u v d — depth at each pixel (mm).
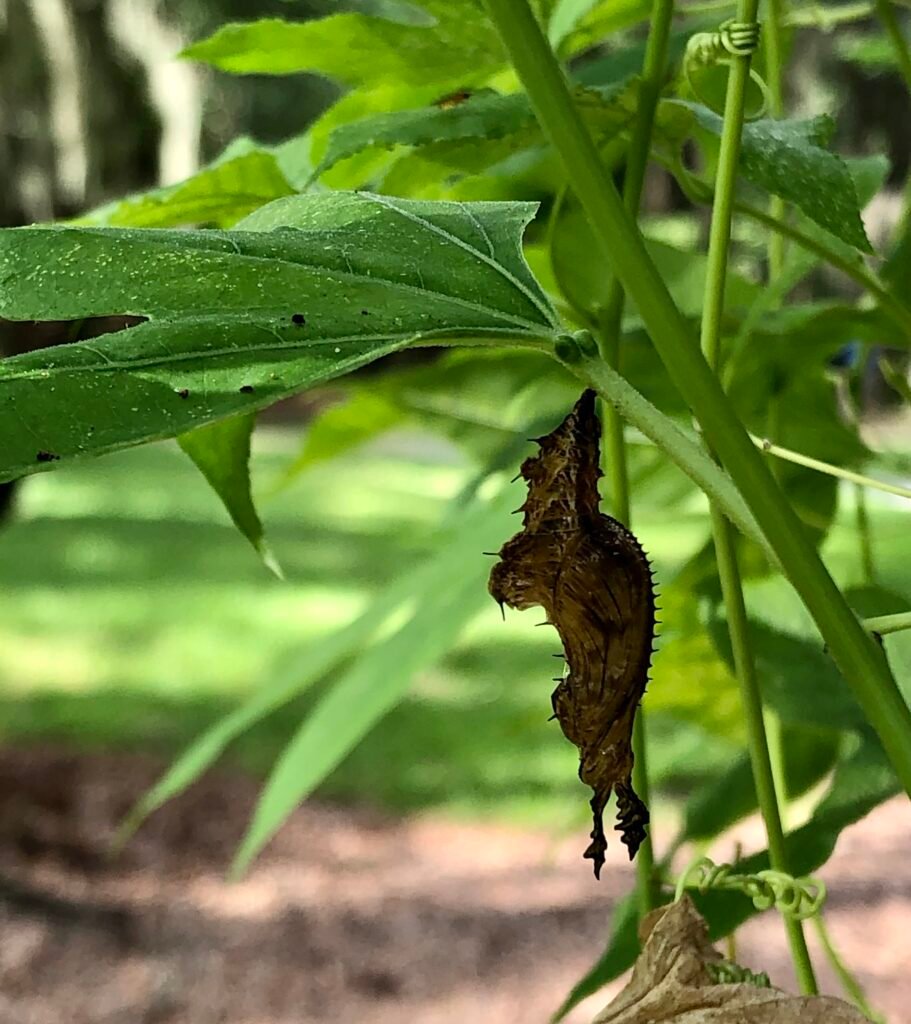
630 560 67
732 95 72
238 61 106
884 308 94
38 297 57
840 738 111
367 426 151
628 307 113
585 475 67
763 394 113
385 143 82
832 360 135
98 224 103
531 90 54
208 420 48
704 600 105
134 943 412
